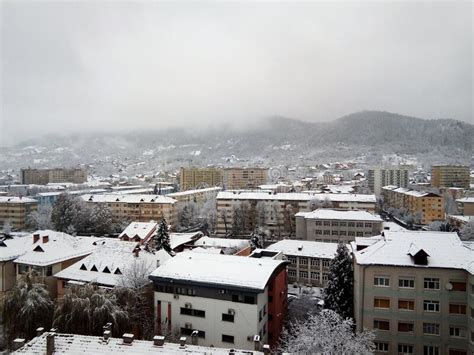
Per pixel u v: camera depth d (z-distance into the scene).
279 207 183.38
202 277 60.19
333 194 194.25
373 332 52.56
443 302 53.59
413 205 196.75
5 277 78.12
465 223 141.88
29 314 58.34
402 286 55.25
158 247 106.06
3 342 61.06
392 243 58.62
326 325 45.38
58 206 160.88
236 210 179.75
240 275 60.12
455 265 53.25
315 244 112.44
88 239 93.00
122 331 54.84
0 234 128.12
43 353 36.34
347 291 67.06
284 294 71.81
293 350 45.94
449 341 53.41
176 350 37.16
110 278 69.62
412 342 54.81
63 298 57.12
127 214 194.38
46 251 80.06
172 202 192.75
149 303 65.25
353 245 71.19
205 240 119.38
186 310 60.72
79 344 37.91
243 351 37.06
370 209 177.88
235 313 57.84
